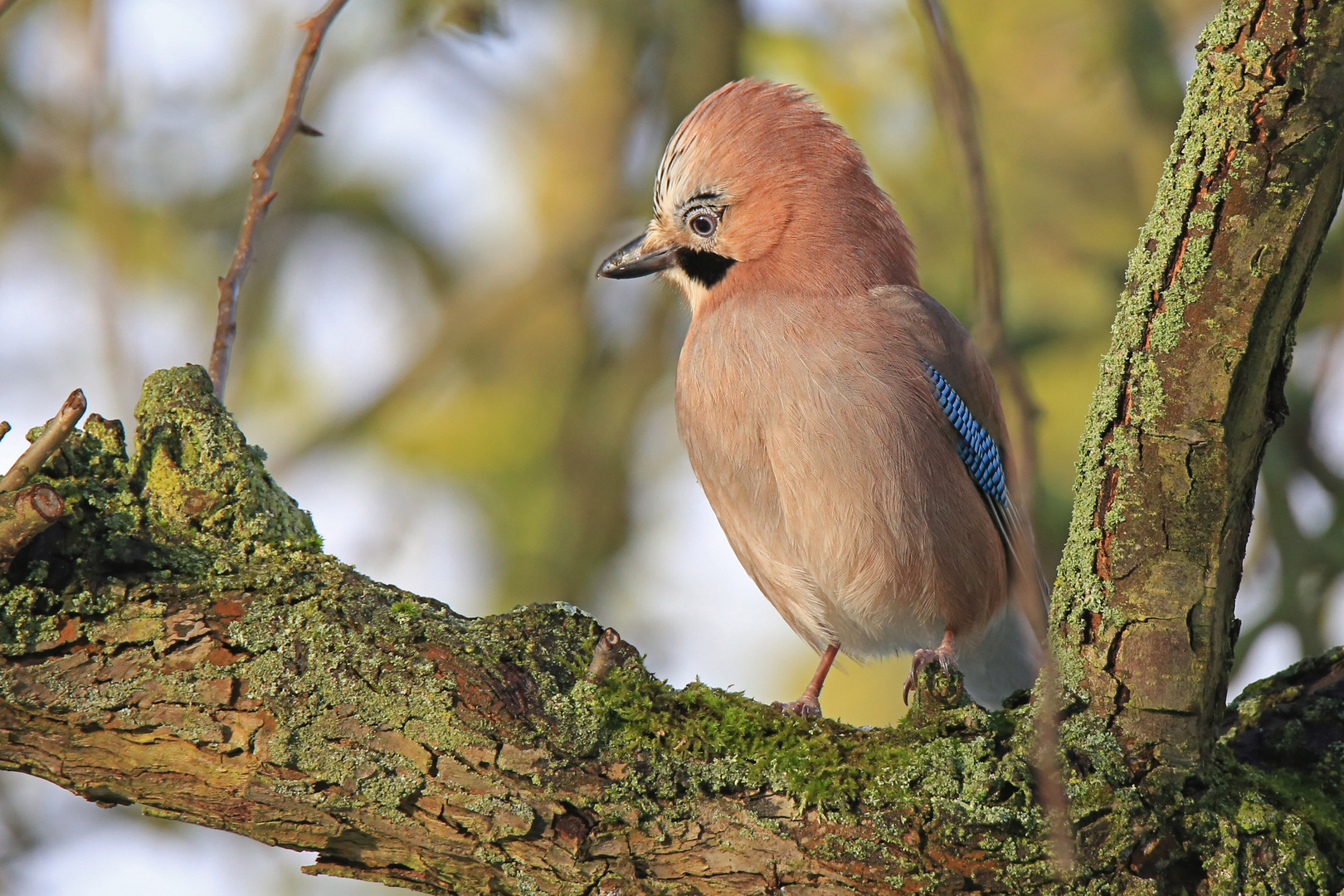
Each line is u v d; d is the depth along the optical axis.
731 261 7.76
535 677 4.61
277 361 12.32
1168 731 4.57
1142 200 10.62
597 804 4.50
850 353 6.99
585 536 11.40
